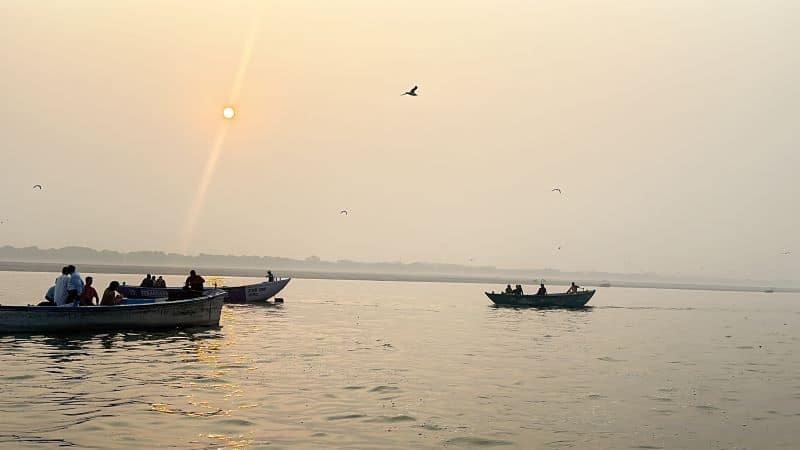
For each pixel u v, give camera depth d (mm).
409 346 27891
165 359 21562
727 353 30125
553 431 14414
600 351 28875
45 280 81125
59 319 25438
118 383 17375
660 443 13836
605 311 61781
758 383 21594
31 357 21078
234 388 17266
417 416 15141
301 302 57562
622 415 16156
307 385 18094
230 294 52156
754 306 90688
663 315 59750
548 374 21922
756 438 14477
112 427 13117
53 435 12461
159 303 28094
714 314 65125
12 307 24844
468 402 16891
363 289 99312
